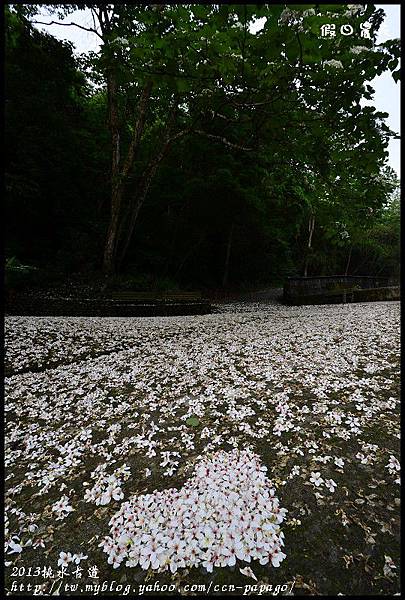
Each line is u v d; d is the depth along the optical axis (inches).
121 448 84.6
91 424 99.7
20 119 390.3
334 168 228.7
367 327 217.5
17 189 373.1
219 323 275.0
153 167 433.1
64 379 140.6
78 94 488.1
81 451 85.4
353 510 60.6
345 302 435.8
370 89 143.5
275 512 59.4
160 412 104.3
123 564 53.4
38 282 363.6
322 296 465.7
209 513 58.7
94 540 57.8
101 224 489.7
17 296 331.3
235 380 127.4
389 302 400.2
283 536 55.0
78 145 465.7
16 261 340.8
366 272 950.4
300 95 181.6
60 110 449.4
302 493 65.4
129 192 515.8
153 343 202.1
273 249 756.0
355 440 82.6
